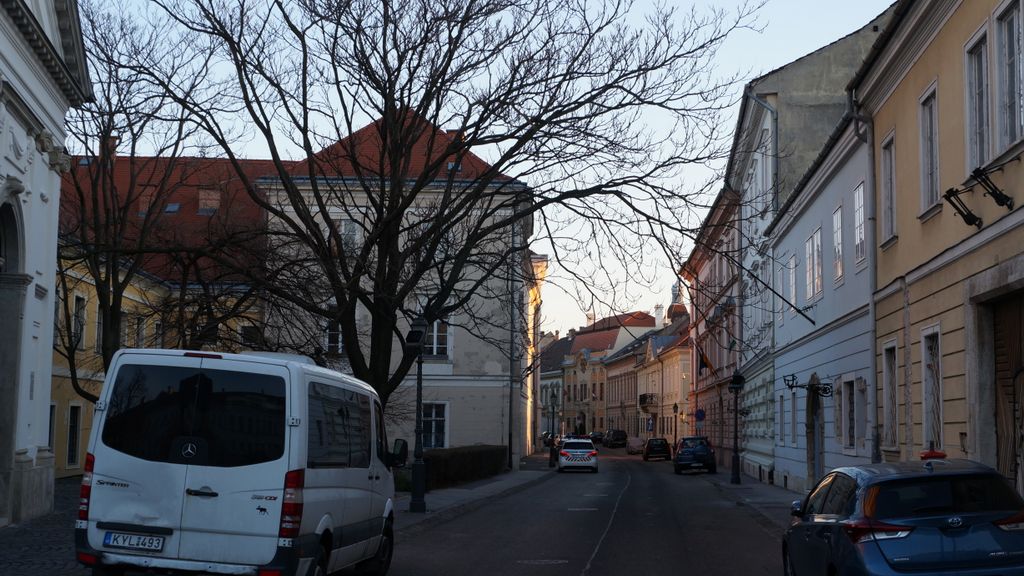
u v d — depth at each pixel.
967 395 14.15
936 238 15.66
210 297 20.34
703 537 17.53
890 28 16.64
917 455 16.84
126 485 9.10
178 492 9.04
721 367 50.62
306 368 9.64
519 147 18.23
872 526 8.03
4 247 17.20
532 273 21.25
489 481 36.41
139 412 9.26
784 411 31.84
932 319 15.91
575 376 129.50
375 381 19.78
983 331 13.91
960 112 14.38
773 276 33.59
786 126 31.86
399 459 12.74
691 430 69.12
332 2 18.09
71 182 31.41
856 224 21.19
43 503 18.39
